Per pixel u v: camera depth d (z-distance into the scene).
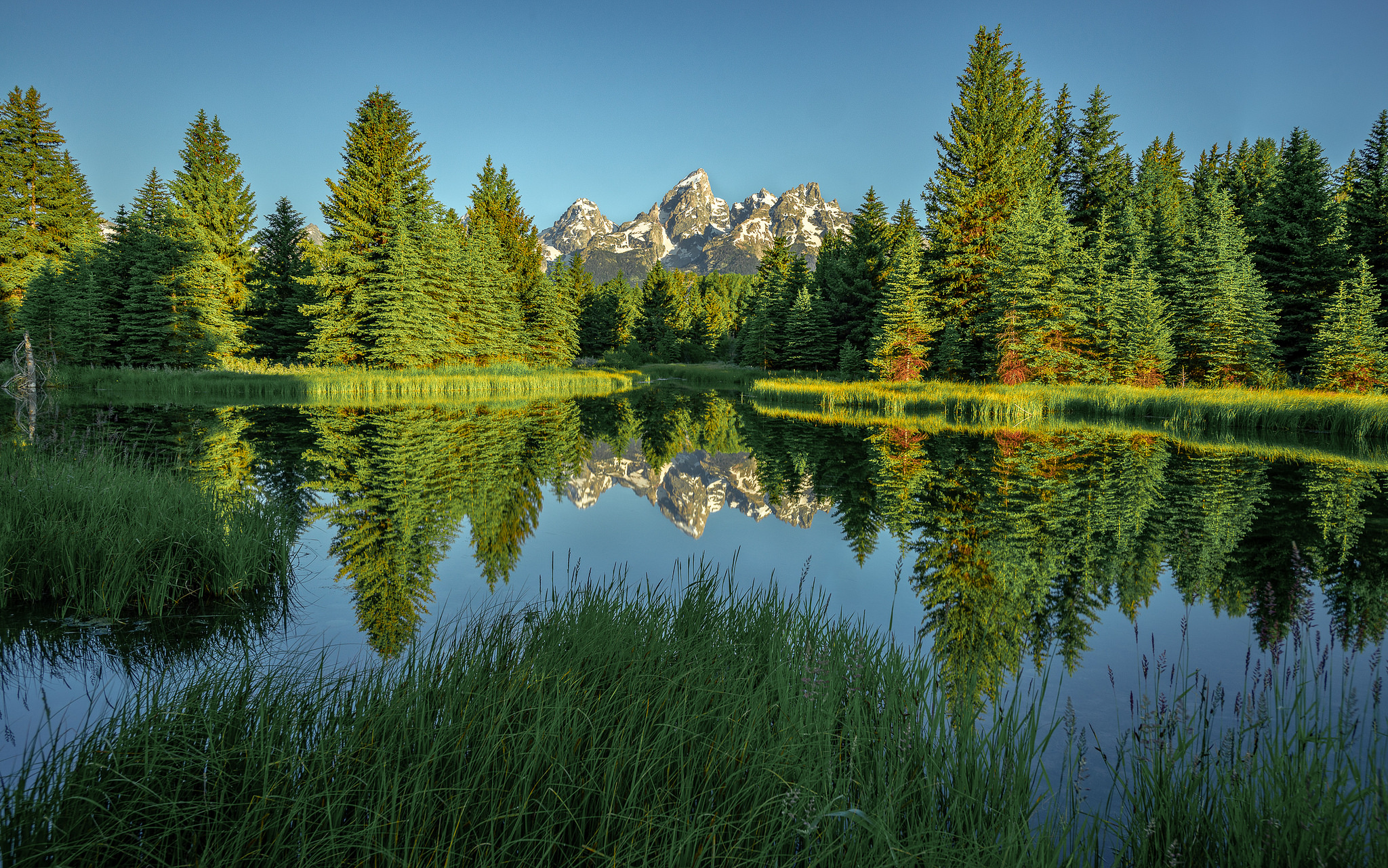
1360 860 2.46
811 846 2.61
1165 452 17.50
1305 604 3.34
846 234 57.62
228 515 7.27
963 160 40.50
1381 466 15.21
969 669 4.68
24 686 4.31
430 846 2.53
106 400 26.98
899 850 2.51
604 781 2.82
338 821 2.61
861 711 3.56
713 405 35.78
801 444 20.38
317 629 5.34
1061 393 29.48
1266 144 49.28
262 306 45.41
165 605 5.82
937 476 14.30
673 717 3.18
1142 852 2.65
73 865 2.45
